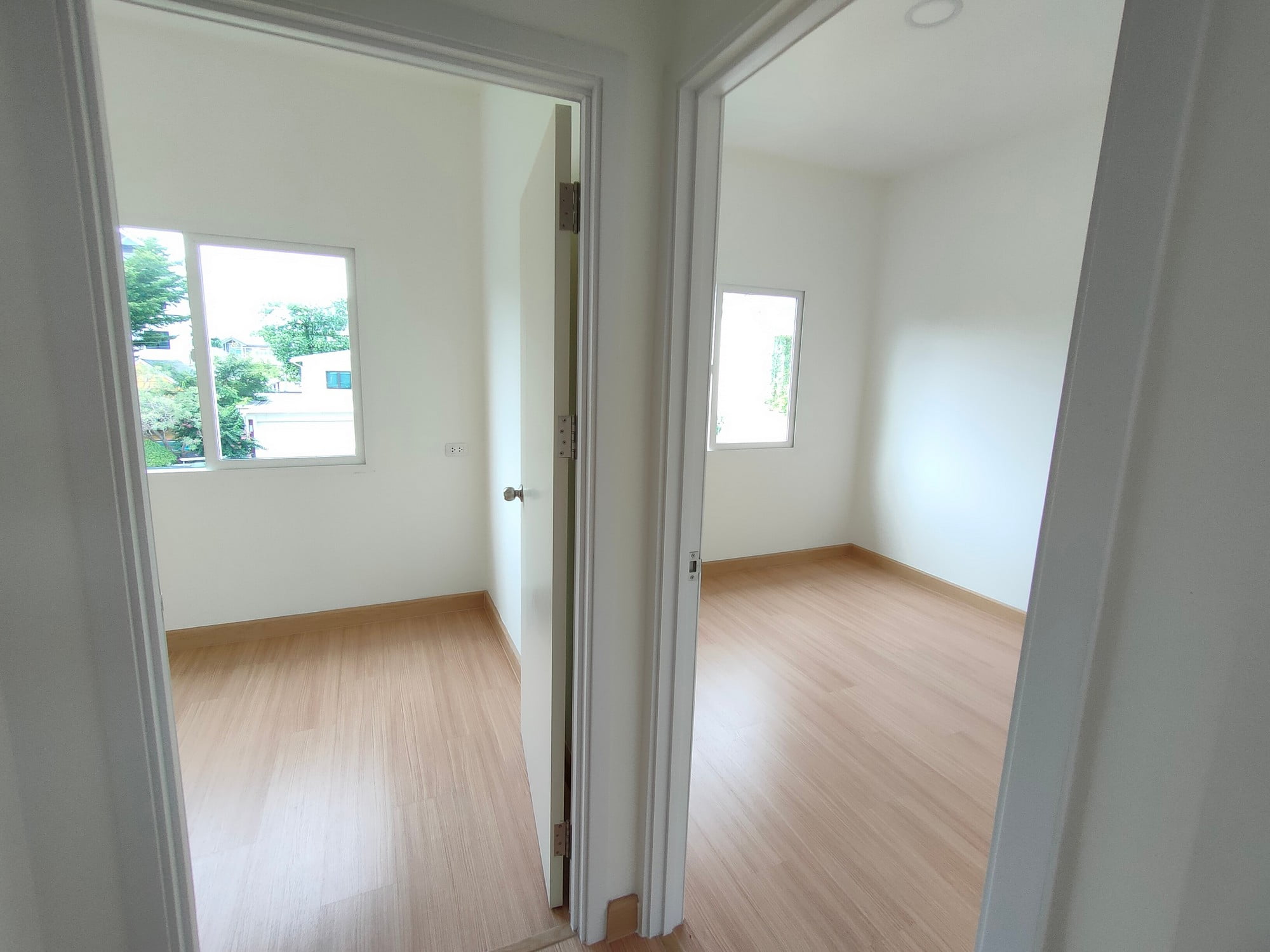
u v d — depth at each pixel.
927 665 2.89
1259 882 0.43
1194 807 0.46
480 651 2.93
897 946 1.47
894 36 2.29
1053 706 0.56
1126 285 0.48
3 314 0.76
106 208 0.82
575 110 1.38
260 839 1.75
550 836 1.52
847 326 4.22
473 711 2.43
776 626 3.31
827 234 4.02
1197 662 0.45
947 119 3.05
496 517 3.03
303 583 3.04
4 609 0.80
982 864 1.72
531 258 1.65
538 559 1.65
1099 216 0.50
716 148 1.21
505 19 1.04
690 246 1.21
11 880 0.82
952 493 3.75
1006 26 2.21
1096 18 2.15
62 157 0.76
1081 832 0.55
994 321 3.46
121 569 0.86
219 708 2.41
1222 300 0.42
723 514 4.09
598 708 1.36
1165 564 0.47
